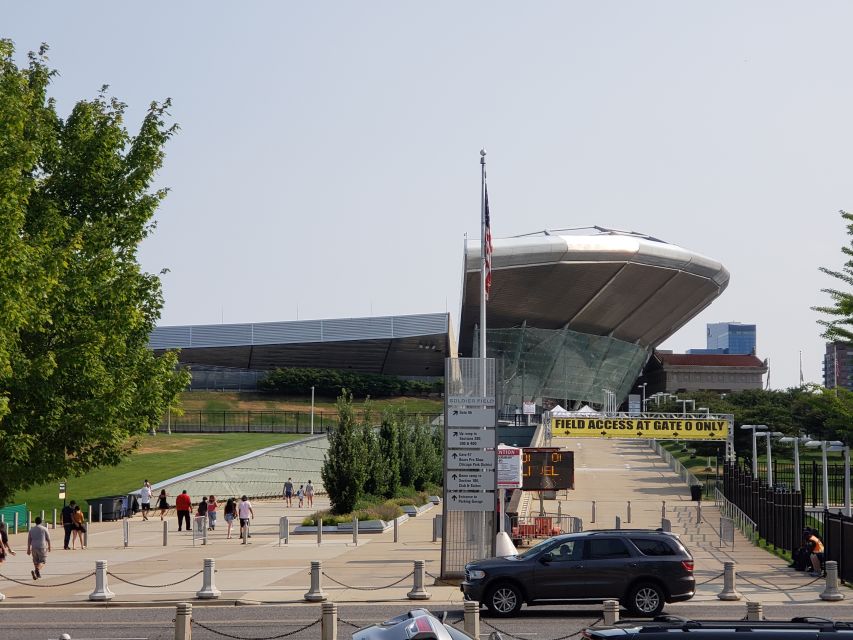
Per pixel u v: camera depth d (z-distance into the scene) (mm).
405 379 149000
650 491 70562
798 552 32250
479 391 28203
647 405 153250
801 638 9734
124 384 23844
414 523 54312
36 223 23516
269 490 82250
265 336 140250
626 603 22438
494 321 145000
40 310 21719
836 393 42625
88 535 48750
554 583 22531
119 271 24328
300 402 141625
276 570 32469
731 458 73438
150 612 24375
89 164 25016
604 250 130000
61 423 23172
